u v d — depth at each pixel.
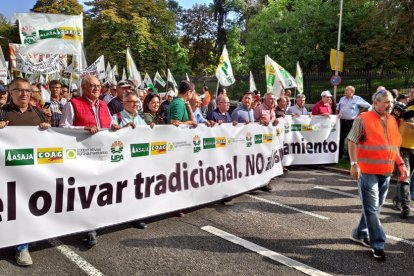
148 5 41.12
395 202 5.95
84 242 4.32
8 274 3.54
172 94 8.91
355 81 19.22
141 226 4.79
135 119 5.02
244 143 6.20
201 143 5.45
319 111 9.08
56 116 6.96
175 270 3.75
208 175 5.58
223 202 6.02
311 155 8.73
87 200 4.20
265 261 4.01
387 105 4.10
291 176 8.01
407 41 19.97
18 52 8.82
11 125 3.93
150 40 38.94
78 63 8.75
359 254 4.24
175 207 5.13
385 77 18.16
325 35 25.16
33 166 3.79
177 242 4.41
